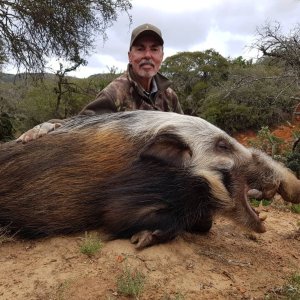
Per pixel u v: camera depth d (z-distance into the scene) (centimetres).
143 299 108
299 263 148
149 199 132
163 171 134
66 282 111
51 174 137
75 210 135
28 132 149
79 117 153
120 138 139
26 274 115
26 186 138
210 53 967
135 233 133
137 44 172
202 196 137
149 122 140
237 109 765
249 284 125
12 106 682
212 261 136
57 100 686
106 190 134
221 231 170
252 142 449
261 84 734
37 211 137
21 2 498
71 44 538
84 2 525
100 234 136
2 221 140
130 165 135
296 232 182
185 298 111
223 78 934
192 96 921
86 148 139
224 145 142
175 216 134
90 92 732
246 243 161
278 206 237
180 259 130
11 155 145
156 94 181
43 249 130
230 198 141
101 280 113
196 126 141
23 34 523
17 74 545
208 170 137
